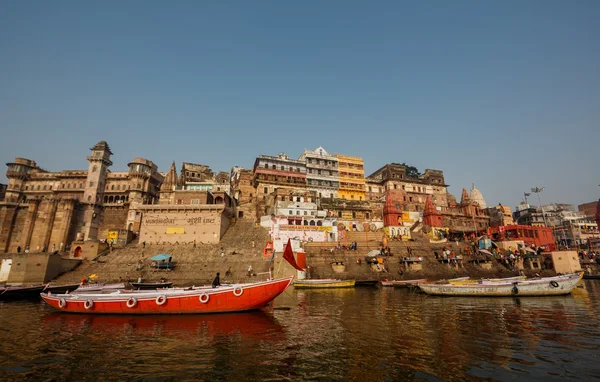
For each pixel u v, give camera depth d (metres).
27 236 63.06
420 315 19.59
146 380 9.52
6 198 71.75
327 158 78.69
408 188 81.62
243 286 19.31
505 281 30.50
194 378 9.62
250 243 48.91
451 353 11.81
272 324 16.75
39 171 78.19
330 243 51.56
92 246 43.59
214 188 61.97
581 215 93.12
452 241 62.69
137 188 70.50
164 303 18.91
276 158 73.44
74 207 64.44
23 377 9.81
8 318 18.83
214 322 17.14
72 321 17.70
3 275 37.50
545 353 11.79
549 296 27.89
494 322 17.44
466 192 81.75
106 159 71.50
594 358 11.20
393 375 9.68
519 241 61.91
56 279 36.97
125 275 38.81
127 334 14.77
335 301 26.16
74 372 10.17
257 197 68.44
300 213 57.69
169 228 50.59
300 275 40.81
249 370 10.20
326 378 9.51
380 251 50.22
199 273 39.28
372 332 15.10
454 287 28.42
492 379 9.35
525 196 77.00
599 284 44.34
